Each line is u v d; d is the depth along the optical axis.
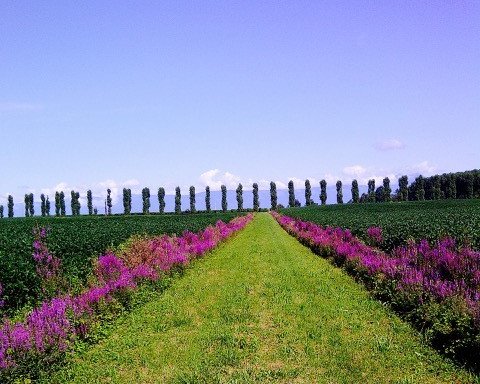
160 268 18.12
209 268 22.19
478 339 8.44
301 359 9.12
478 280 11.62
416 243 21.03
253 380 8.08
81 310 11.11
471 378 7.88
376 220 37.62
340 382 7.96
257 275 19.55
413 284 12.48
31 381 8.27
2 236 27.44
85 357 9.66
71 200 142.75
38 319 9.56
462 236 20.05
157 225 44.94
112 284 13.78
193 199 146.75
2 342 8.32
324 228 39.56
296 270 20.81
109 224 48.41
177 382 8.14
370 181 147.38
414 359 8.96
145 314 13.25
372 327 11.30
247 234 46.41
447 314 9.93
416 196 136.12
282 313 12.84
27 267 15.58
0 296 14.01
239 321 12.14
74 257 19.61
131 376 8.57
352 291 15.80
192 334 11.12
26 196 145.38
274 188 151.12
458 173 132.50
